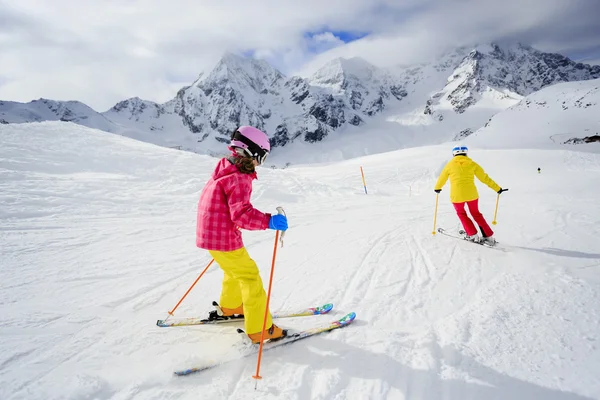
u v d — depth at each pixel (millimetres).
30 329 2895
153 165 13266
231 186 2430
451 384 2230
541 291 3535
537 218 7004
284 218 2447
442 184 5793
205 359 2525
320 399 2111
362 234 6324
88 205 8195
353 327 2945
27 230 6137
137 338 2826
